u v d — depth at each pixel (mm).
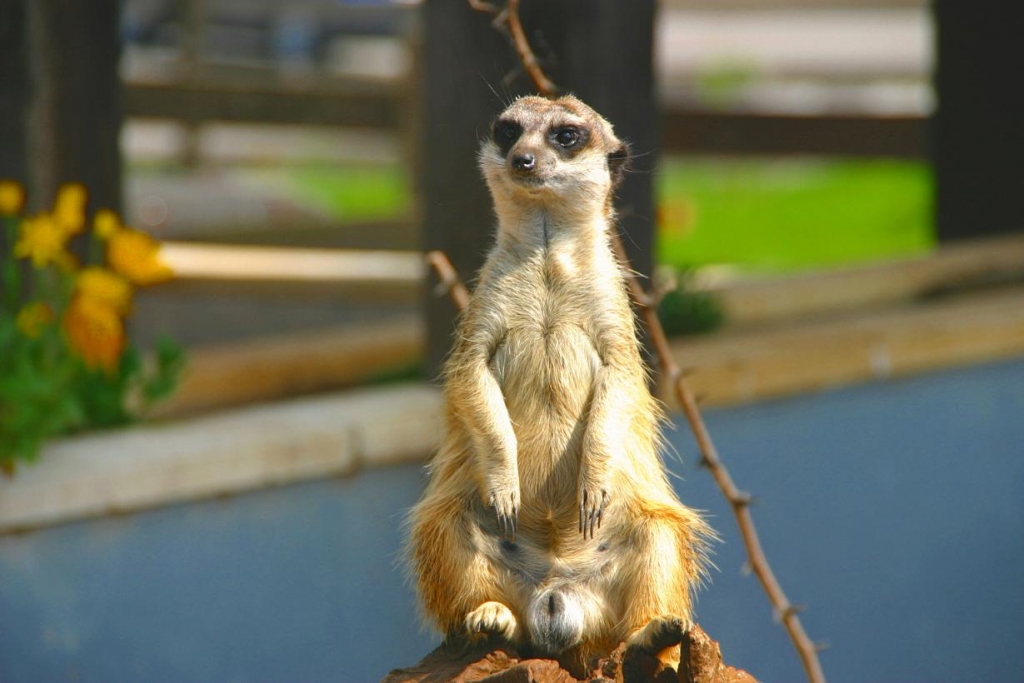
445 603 5035
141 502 8406
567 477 5082
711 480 10203
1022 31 14281
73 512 8156
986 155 14750
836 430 10977
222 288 13734
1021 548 12273
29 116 9266
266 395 10836
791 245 20734
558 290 5168
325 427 9070
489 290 5211
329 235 16109
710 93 31344
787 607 5449
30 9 9203
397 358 11383
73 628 8258
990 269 13328
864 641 11227
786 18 36625
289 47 32094
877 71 32469
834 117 17234
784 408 10641
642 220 8977
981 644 12000
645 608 4879
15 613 8023
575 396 5117
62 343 8828
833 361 10789
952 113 14914
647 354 6832
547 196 5121
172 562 8602
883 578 11359
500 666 4590
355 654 9430
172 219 19016
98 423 9234
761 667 10641
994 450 11930
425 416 9422
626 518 4988
